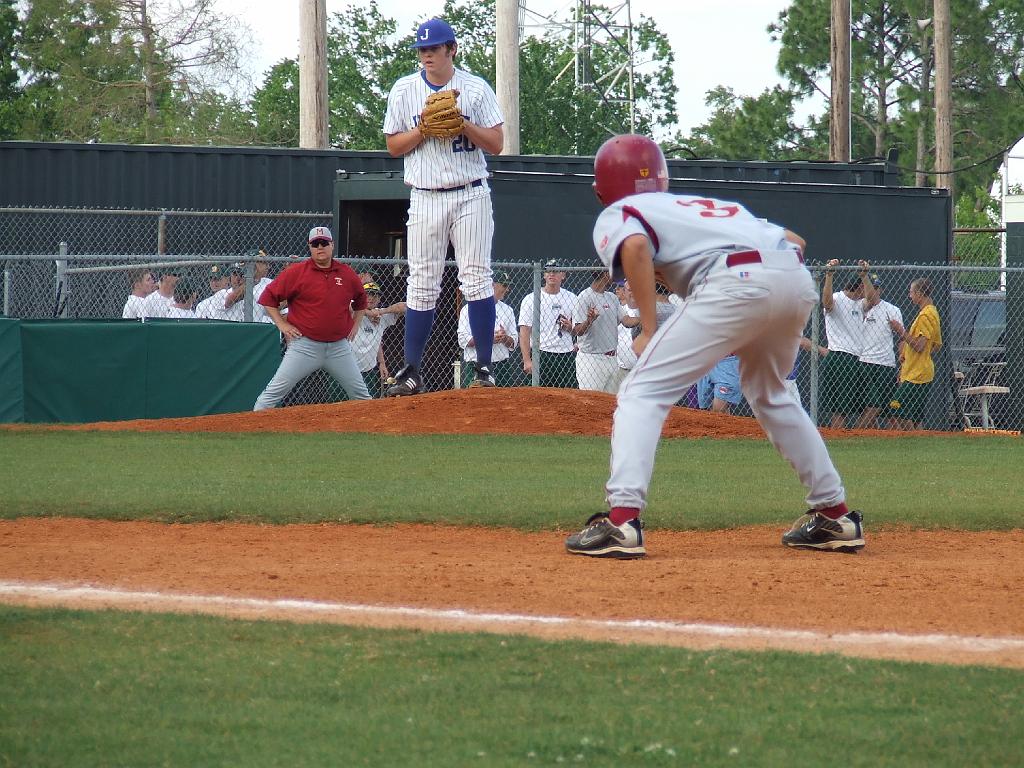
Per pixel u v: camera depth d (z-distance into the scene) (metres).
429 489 25.77
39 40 152.00
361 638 13.16
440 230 36.56
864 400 46.84
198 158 57.94
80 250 56.97
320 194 59.19
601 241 17.48
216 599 15.30
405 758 9.57
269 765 9.40
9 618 13.89
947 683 11.64
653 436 17.92
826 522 19.11
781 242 17.52
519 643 13.00
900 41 168.50
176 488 25.34
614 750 9.76
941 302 51.09
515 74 77.44
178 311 49.41
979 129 158.25
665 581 16.30
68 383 41.25
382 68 162.62
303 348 41.03
